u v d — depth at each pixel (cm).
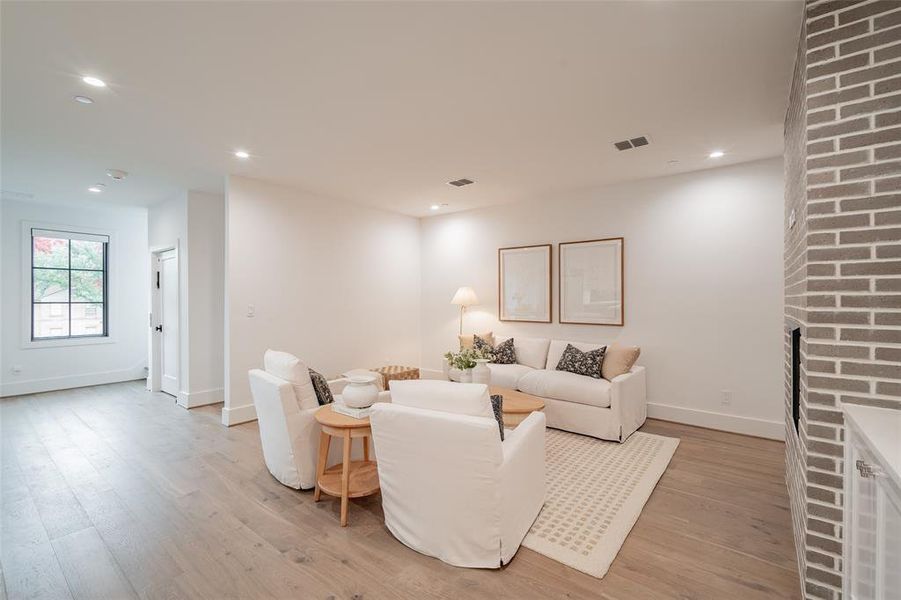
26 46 195
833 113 160
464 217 581
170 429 399
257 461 324
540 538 217
